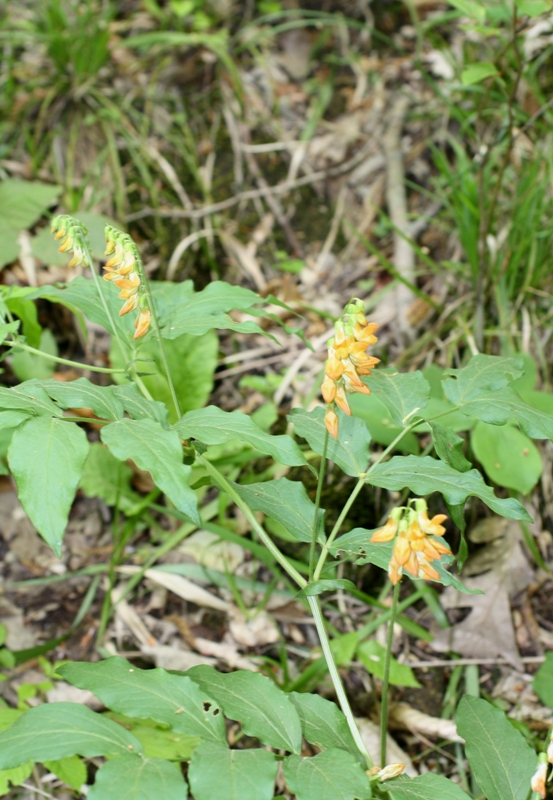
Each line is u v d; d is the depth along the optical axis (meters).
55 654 0.84
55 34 1.22
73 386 0.59
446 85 1.24
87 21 1.23
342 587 0.59
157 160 1.21
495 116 1.16
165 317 0.66
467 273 1.07
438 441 0.61
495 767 0.61
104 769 0.52
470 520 0.92
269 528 0.91
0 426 0.55
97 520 0.97
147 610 0.88
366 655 0.81
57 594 0.90
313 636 0.86
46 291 0.67
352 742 0.58
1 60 1.27
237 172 1.22
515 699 0.82
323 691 0.82
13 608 0.88
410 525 0.54
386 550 0.61
